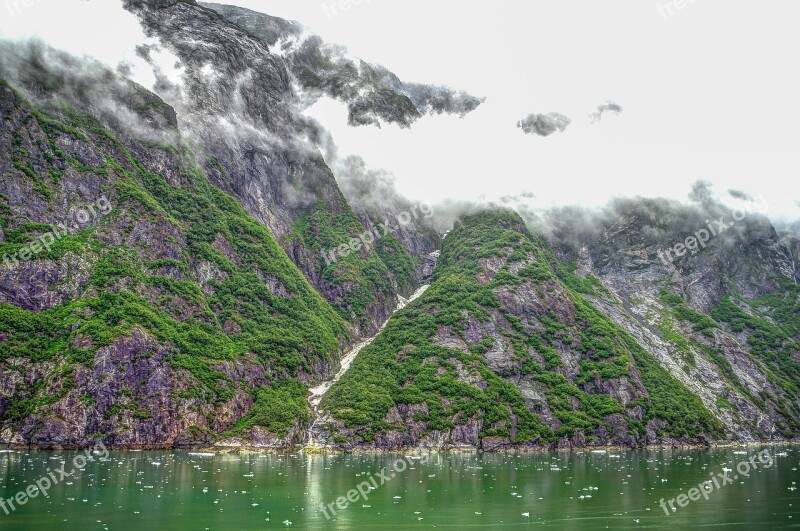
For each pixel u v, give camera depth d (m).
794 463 168.38
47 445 158.75
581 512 93.44
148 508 89.94
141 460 144.38
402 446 194.00
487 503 100.06
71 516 83.81
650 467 153.00
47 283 187.62
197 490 105.25
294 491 107.62
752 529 83.12
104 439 164.00
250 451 177.38
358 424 194.75
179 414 175.62
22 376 166.88
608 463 163.00
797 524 86.25
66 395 163.38
